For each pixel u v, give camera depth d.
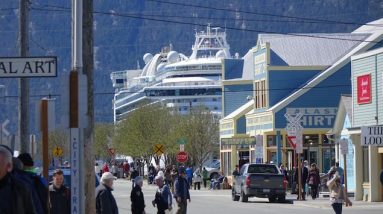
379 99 70.06
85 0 28.52
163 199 41.91
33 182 18.09
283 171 88.75
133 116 145.25
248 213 58.16
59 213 25.92
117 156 193.62
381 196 69.31
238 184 75.25
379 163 69.31
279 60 106.31
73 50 23.67
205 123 132.75
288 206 67.00
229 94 125.19
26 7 37.69
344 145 64.56
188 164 131.38
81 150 21.45
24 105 38.06
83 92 21.67
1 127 39.78
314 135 101.62
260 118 107.44
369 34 109.50
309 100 102.06
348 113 78.75
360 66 72.94
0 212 15.39
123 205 69.81
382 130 60.28
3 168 15.58
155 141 137.25
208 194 90.31
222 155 122.81
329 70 101.81
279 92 105.56
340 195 46.34
